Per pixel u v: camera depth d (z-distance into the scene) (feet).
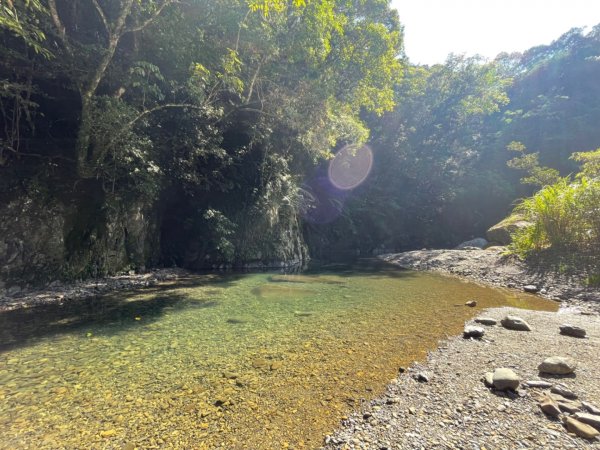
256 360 17.83
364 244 116.78
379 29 68.13
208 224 51.98
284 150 69.15
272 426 12.02
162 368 16.78
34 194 32.96
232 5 44.62
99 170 37.24
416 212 131.85
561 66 194.08
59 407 13.15
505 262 48.34
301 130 62.59
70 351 18.88
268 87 56.44
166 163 47.91
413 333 22.33
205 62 42.65
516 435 11.07
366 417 12.47
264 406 13.32
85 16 38.42
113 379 15.56
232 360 17.81
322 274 51.08
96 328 22.84
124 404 13.42
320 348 19.57
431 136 136.36
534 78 203.41
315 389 14.70
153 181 41.27
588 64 181.37
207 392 14.39
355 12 71.36
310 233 96.78
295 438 11.35
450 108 133.39
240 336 21.59
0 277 29.19
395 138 130.00
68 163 38.11
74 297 31.12
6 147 31.53
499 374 14.69
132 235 43.24
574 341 20.29
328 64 65.41
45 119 38.65
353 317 26.17
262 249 59.88
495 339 20.88
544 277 39.09
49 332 21.95
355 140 86.07
